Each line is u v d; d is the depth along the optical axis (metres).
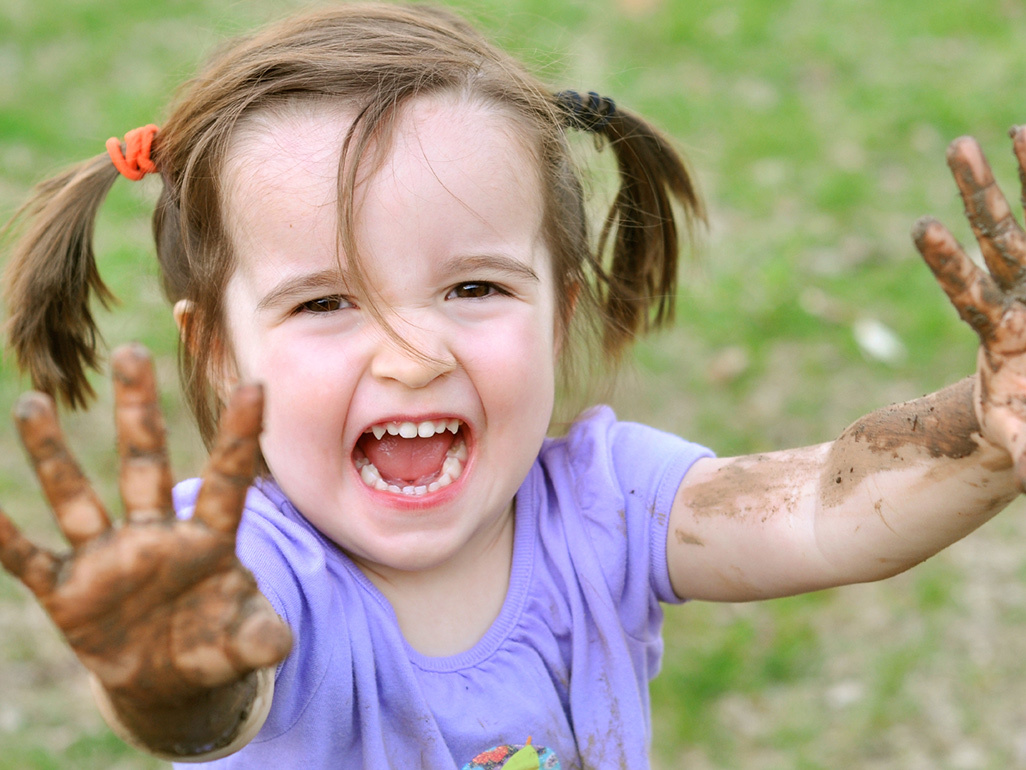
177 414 3.55
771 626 3.03
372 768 1.34
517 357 1.36
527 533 1.49
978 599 3.06
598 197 2.14
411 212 1.31
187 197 1.45
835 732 2.74
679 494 1.51
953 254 1.03
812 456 1.42
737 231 4.68
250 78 1.41
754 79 5.94
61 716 2.74
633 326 1.87
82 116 5.37
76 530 0.94
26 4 6.70
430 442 1.44
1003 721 2.74
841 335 4.03
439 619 1.43
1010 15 6.52
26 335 1.65
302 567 1.33
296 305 1.34
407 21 1.57
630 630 1.51
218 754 1.06
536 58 1.97
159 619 0.94
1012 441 1.03
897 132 5.38
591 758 1.44
